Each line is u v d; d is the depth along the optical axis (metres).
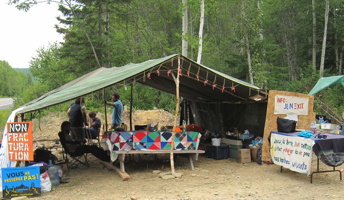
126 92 20.84
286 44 33.28
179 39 29.72
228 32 32.53
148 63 7.68
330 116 14.11
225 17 30.28
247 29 22.67
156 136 7.38
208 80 7.96
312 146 6.09
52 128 15.23
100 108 18.66
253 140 8.66
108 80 7.11
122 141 7.25
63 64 24.11
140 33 29.44
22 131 6.05
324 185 6.18
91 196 5.73
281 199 5.36
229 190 5.91
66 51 22.20
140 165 8.12
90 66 22.53
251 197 5.48
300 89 23.12
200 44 17.14
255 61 22.70
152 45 27.30
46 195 5.86
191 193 5.75
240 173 7.23
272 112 8.15
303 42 34.03
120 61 22.86
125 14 26.98
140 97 21.52
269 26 32.59
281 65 35.56
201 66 7.16
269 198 5.41
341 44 28.92
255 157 8.27
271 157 7.35
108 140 7.33
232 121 10.32
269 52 26.11
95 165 8.30
